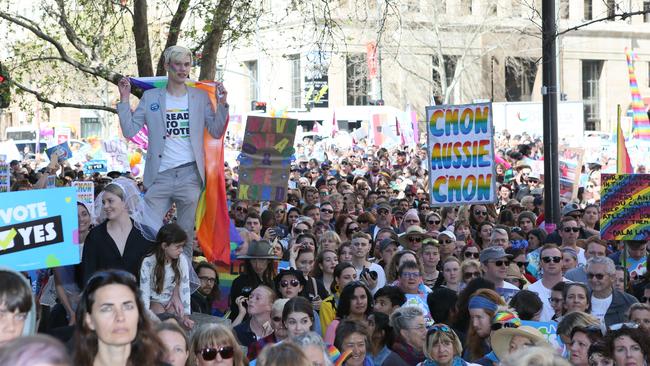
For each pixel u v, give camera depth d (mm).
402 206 22531
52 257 7879
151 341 6363
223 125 12695
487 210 21266
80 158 39938
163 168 12570
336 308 12422
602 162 38000
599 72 89188
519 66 79500
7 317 5805
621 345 9055
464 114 18016
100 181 25766
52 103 23531
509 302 12094
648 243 16141
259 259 13008
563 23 85438
